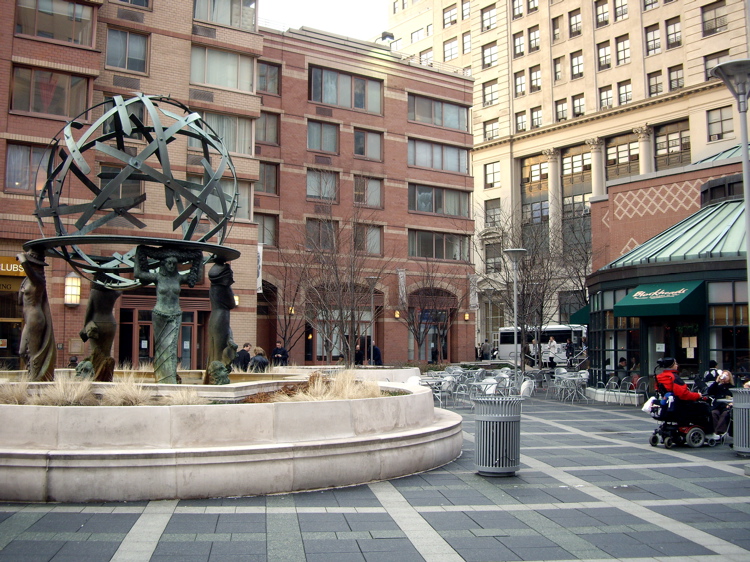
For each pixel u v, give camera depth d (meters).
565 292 42.69
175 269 12.08
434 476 9.74
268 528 6.92
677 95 50.50
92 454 7.77
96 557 5.92
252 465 8.23
